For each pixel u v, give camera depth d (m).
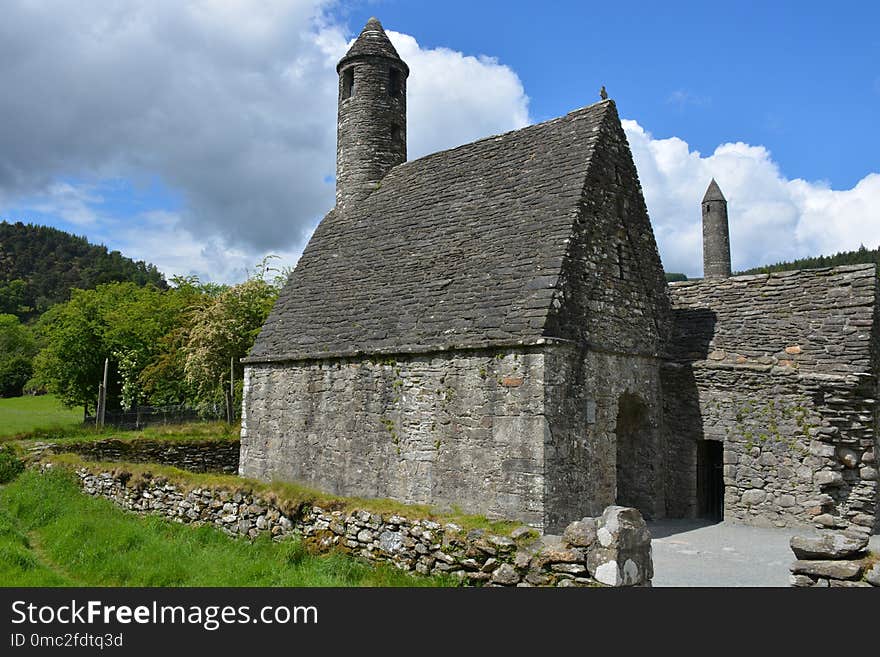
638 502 13.93
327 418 14.39
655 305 14.45
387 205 17.66
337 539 9.19
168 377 35.44
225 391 29.06
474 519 8.34
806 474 12.30
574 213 12.46
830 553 6.71
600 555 6.48
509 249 13.02
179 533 11.08
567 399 11.34
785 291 13.98
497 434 11.30
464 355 11.95
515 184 14.37
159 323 39.00
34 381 46.59
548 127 14.94
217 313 29.84
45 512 12.86
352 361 13.95
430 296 13.62
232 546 10.16
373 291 15.20
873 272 12.96
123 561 9.40
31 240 133.62
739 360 13.52
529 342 11.00
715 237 34.47
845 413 11.97
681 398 13.96
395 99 20.09
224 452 21.28
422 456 12.38
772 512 12.62
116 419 29.62
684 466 13.78
